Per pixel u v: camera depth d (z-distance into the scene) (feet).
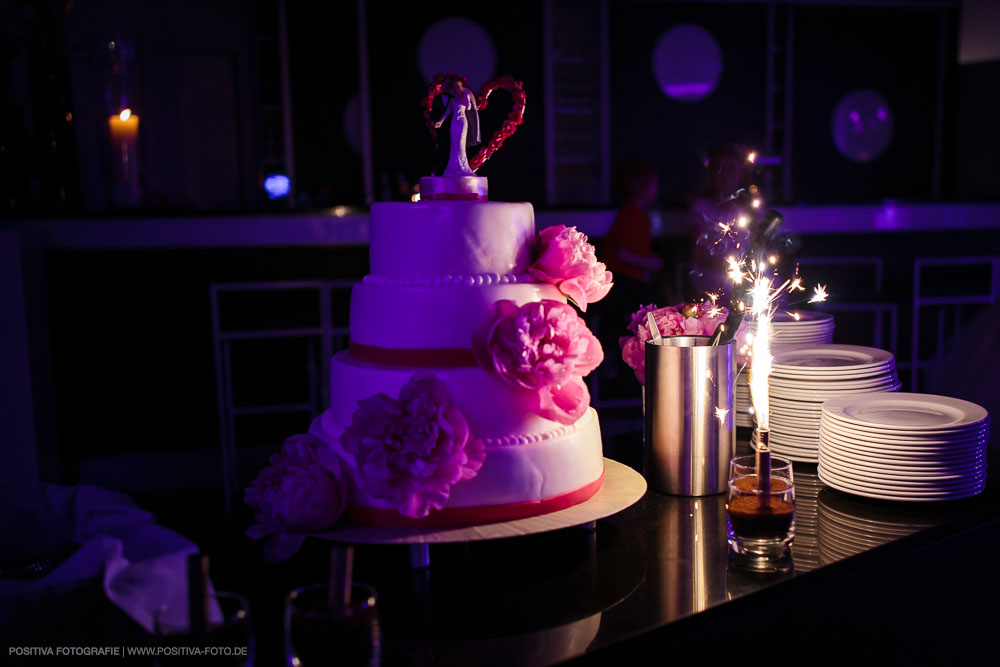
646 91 20.36
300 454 3.23
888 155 21.77
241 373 12.00
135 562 2.78
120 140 11.83
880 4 20.77
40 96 11.24
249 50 18.83
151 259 11.37
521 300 3.37
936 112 21.71
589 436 3.54
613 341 13.09
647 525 3.60
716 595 2.94
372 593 2.38
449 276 3.35
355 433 3.01
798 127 21.26
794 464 4.46
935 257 14.56
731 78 20.65
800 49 20.94
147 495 11.46
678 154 20.71
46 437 10.65
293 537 3.24
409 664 2.52
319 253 12.00
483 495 3.19
